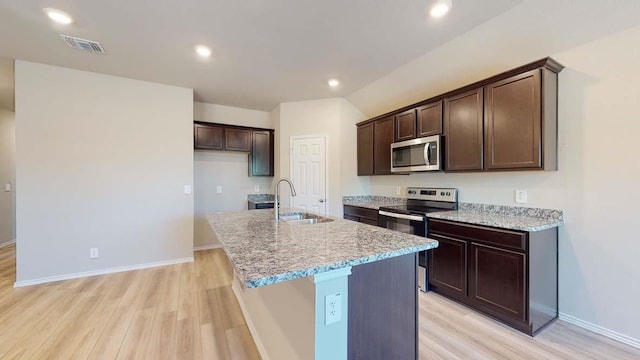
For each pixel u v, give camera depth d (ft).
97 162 10.98
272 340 5.42
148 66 10.32
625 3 5.92
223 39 8.41
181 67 10.43
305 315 3.98
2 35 8.14
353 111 14.52
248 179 16.44
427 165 9.84
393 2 6.66
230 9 6.93
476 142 8.45
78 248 10.69
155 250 12.03
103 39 8.38
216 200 15.61
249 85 12.36
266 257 3.92
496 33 7.68
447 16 7.25
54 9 6.89
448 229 8.51
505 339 6.58
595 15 6.31
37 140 10.07
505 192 8.82
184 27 7.74
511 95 7.57
